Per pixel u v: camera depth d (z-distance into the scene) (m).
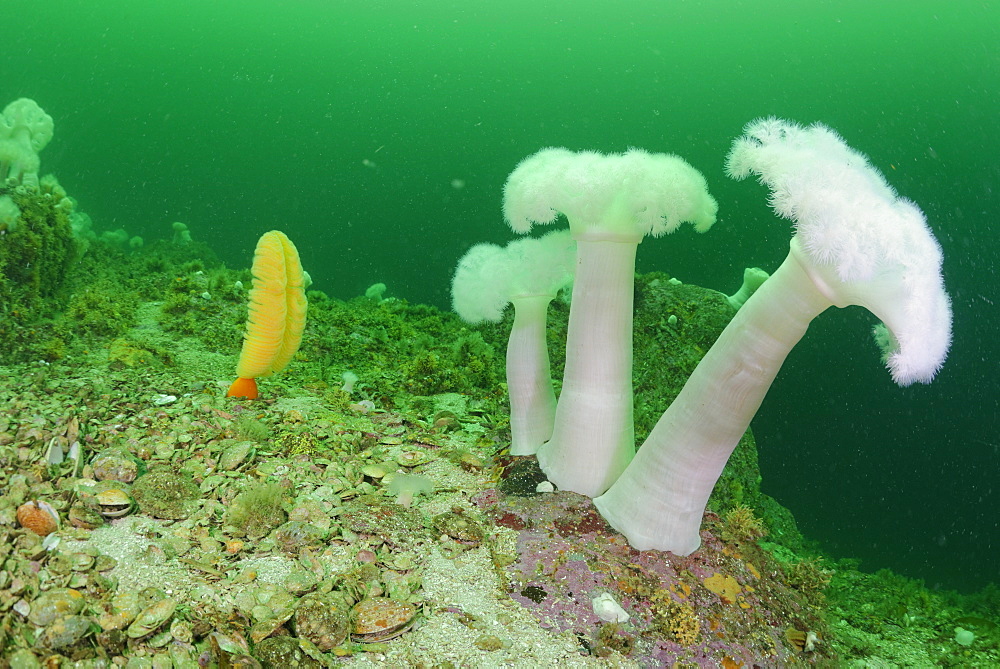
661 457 2.56
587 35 39.94
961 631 3.37
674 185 2.38
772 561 2.81
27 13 37.19
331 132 43.88
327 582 2.26
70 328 4.55
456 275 3.31
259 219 38.44
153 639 1.87
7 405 3.11
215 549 2.34
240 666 1.83
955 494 9.85
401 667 1.99
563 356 5.28
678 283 5.51
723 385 2.33
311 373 4.72
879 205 1.82
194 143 42.25
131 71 39.81
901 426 13.73
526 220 2.69
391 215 40.50
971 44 30.36
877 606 3.65
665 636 2.29
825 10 33.84
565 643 2.20
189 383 3.94
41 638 1.74
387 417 4.05
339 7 41.31
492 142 43.72
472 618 2.25
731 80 38.06
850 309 19.36
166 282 6.41
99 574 2.07
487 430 4.02
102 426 3.12
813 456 10.78
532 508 2.85
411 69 42.78
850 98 33.66
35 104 5.63
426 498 3.03
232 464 2.95
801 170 1.88
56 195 5.12
